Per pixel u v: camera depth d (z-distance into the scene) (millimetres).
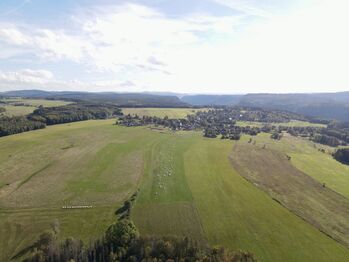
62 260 57500
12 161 122062
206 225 75688
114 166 122688
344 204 93125
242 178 113875
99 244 60938
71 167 119062
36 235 68250
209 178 112375
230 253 60062
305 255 65000
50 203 85438
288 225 77812
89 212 80375
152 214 80562
